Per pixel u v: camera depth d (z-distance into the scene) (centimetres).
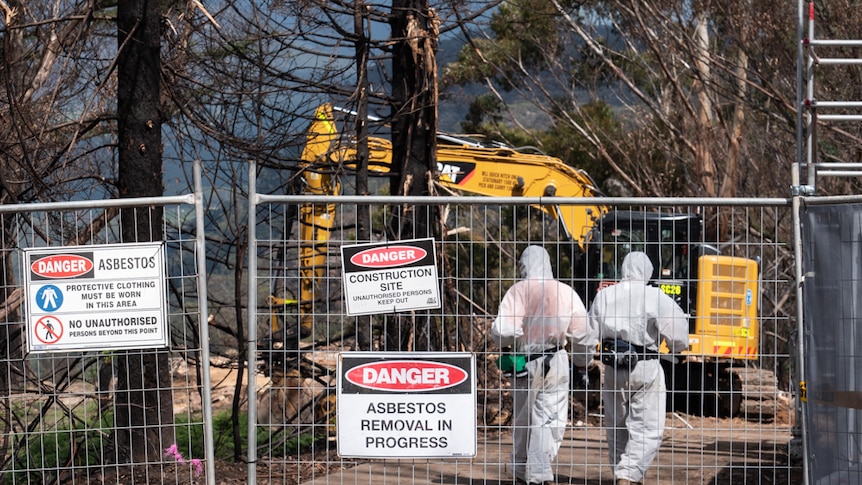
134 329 902
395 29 1672
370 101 1659
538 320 1063
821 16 2448
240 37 1570
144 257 902
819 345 862
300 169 1628
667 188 4594
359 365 913
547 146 4866
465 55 4491
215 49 1589
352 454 914
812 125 1097
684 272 2011
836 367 853
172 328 1241
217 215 1583
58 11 1584
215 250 1638
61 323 898
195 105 1558
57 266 898
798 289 888
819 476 860
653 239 2014
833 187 2883
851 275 847
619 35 4366
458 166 2267
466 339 1479
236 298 1420
